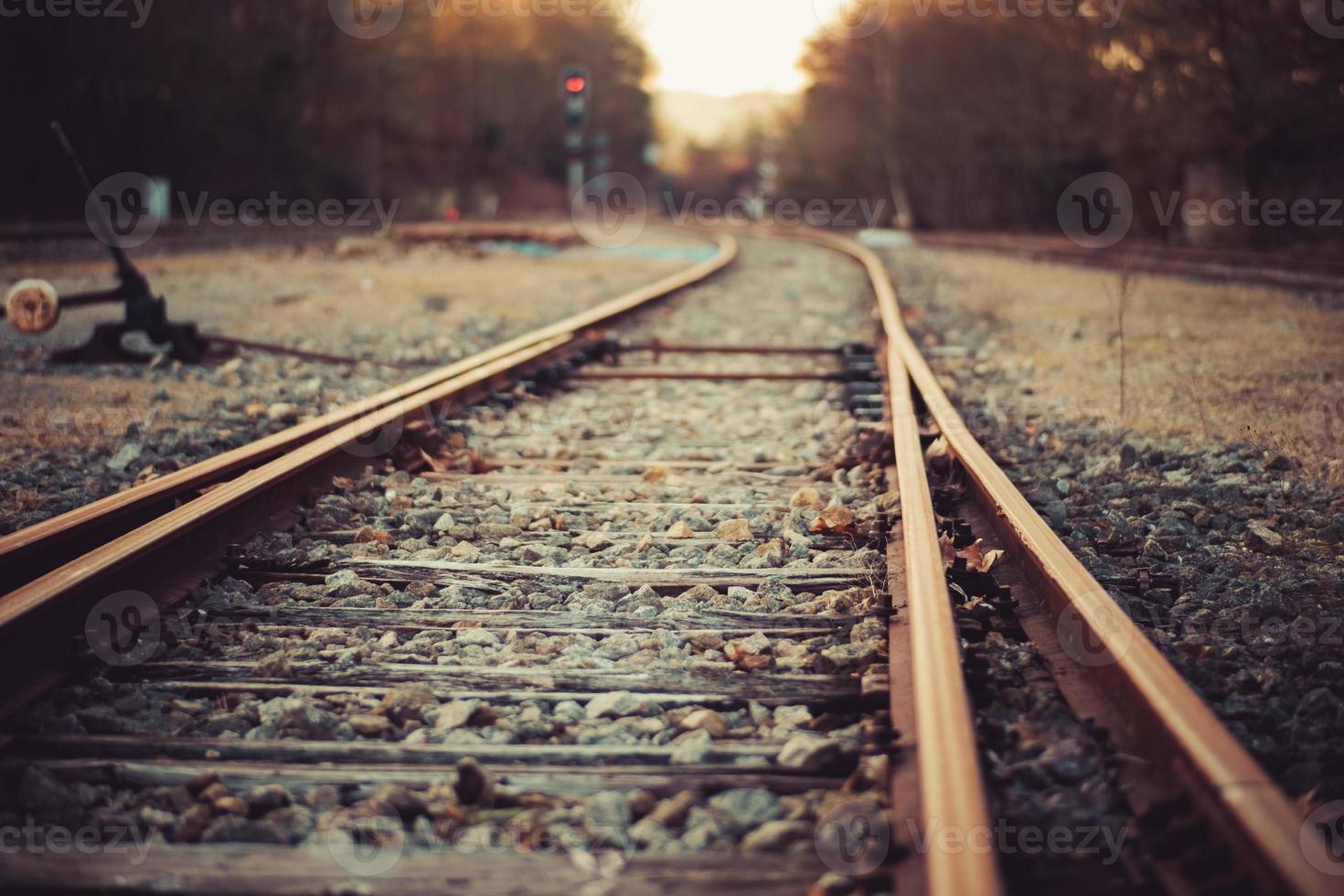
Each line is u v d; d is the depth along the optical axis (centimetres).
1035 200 4859
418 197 5916
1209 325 1249
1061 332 1238
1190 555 485
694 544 486
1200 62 2958
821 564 454
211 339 1016
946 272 2139
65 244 2320
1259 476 610
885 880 230
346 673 348
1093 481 615
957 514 512
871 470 607
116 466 622
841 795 268
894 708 310
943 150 5328
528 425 749
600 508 544
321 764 291
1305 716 323
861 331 1249
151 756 298
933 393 711
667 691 336
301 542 485
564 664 361
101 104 3472
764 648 370
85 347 980
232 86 4003
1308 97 2761
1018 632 371
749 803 267
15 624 323
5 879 233
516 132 7056
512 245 2855
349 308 1484
